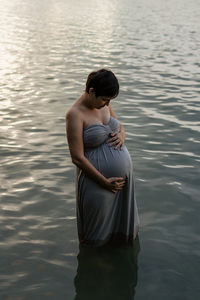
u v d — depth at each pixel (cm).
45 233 363
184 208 408
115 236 351
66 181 457
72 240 354
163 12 3008
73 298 288
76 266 322
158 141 594
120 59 1282
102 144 321
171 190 443
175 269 321
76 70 1114
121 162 320
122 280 308
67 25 2136
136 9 3231
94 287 300
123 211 343
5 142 574
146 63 1227
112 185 320
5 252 335
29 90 890
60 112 731
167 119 702
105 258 333
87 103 310
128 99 831
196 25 2219
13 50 1390
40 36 1728
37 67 1139
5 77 1008
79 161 312
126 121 686
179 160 525
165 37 1769
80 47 1486
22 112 724
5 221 378
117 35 1808
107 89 292
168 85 965
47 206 405
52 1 3956
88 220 335
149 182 460
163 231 370
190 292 296
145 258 334
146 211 402
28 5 3416
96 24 2202
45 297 288
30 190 435
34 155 529
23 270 315
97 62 1230
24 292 292
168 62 1247
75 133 307
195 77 1058
